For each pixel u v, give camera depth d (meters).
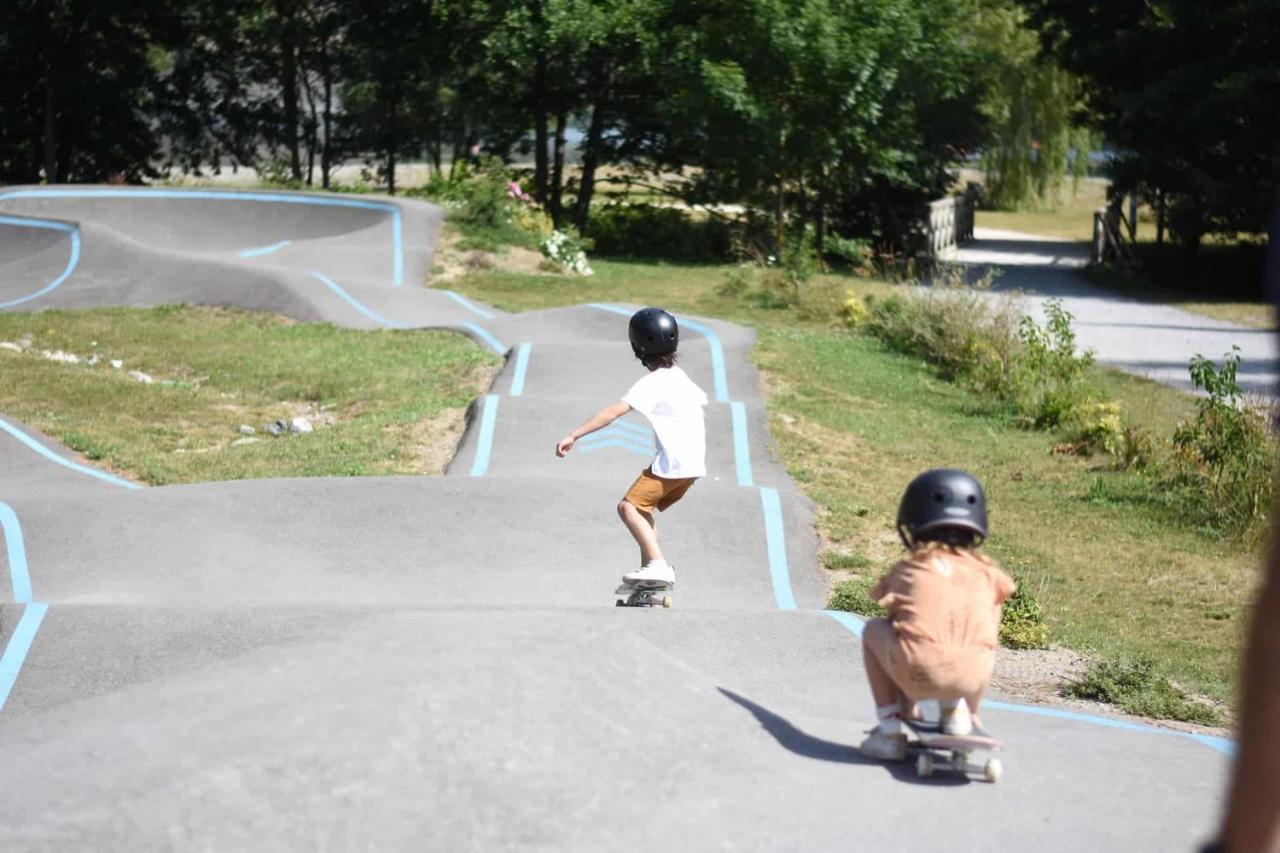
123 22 39.66
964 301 20.30
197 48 41.19
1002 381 18.02
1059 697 8.02
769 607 9.86
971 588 4.34
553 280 26.69
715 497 11.76
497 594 9.86
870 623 4.55
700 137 34.12
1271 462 12.96
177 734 4.29
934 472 4.51
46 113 39.53
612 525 11.09
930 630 4.29
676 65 32.94
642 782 4.33
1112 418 15.73
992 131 42.38
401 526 10.84
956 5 34.19
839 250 34.00
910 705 4.75
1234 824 1.21
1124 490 14.11
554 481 11.81
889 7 32.22
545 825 3.99
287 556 10.32
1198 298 30.39
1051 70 54.41
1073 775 4.81
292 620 8.35
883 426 16.09
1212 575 11.58
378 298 22.67
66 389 16.42
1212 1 29.94
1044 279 33.66
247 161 42.62
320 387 17.11
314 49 41.00
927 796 4.39
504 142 39.31
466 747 4.29
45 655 7.91
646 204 37.84
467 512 11.12
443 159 63.16
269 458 13.85
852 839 3.99
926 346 20.08
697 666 7.54
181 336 20.16
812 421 15.84
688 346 18.59
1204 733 7.26
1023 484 14.34
